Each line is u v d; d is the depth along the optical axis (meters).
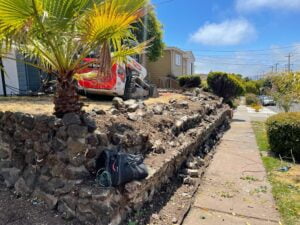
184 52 30.08
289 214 3.76
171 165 4.51
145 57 19.84
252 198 4.27
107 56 3.17
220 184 4.82
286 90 12.09
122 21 2.91
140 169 3.35
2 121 3.98
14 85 9.66
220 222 3.53
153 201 3.87
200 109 8.17
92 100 7.47
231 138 8.98
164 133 5.07
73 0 2.86
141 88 9.00
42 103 5.76
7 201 3.54
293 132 6.44
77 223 3.07
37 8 2.74
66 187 3.21
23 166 3.74
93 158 3.32
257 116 15.90
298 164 6.12
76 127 3.17
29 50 3.62
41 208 3.37
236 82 15.95
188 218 3.60
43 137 3.45
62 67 3.36
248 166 5.91
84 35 3.03
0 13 2.59
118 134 3.75
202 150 6.76
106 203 2.91
